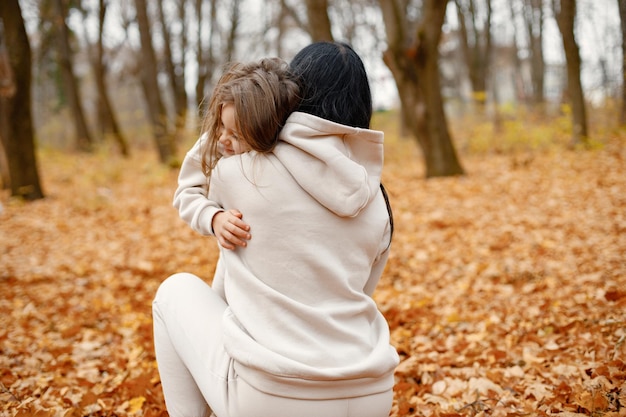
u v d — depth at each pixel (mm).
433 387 2830
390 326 3916
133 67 21453
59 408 2580
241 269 1471
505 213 7488
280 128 1462
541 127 12812
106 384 3053
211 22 20453
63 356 3500
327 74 1487
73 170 13484
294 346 1399
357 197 1416
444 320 3973
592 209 7102
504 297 4367
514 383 2762
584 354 2879
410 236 6750
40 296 5000
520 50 24156
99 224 8383
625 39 12578
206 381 1529
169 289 1679
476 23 21594
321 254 1440
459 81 29438
